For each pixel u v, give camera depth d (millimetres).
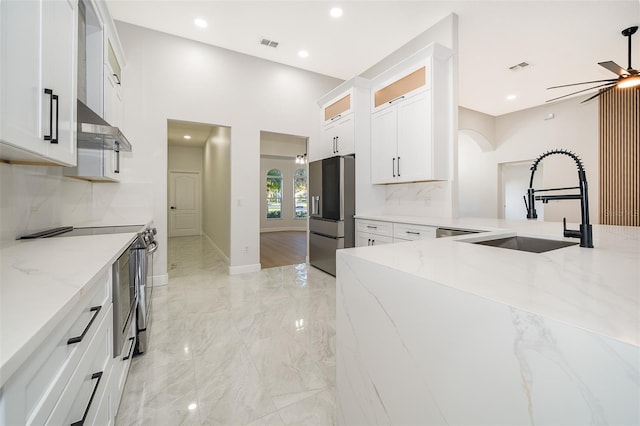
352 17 3143
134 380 1627
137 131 3359
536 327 543
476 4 2877
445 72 3051
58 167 1975
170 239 7457
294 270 4230
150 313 2500
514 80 4594
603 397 456
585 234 1257
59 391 637
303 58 4137
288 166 10125
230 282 3596
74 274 848
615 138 4855
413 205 3613
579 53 3750
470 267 898
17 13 927
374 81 3754
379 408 967
